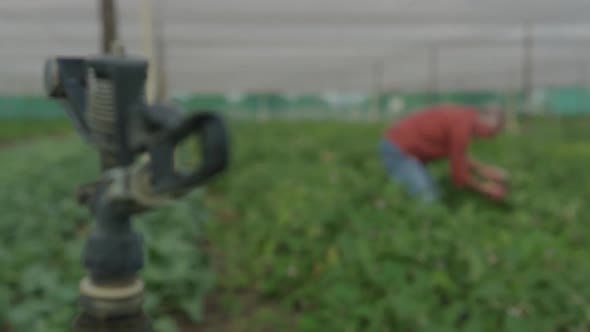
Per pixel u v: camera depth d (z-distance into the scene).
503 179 6.95
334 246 4.77
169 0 14.95
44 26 19.88
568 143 13.57
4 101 46.03
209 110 0.98
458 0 15.23
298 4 15.79
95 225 1.35
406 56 27.81
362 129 17.08
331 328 3.66
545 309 3.70
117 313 1.33
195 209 6.54
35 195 7.24
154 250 4.39
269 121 22.94
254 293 4.52
